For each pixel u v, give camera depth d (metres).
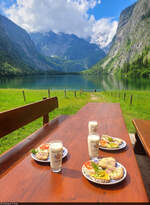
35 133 2.74
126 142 2.12
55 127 3.01
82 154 1.76
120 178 1.32
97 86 68.50
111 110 4.20
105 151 1.86
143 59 129.50
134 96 19.42
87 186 1.26
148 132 2.66
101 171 1.36
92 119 3.26
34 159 1.64
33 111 3.20
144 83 77.25
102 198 1.14
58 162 1.42
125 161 1.65
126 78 119.56
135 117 7.71
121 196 1.16
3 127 2.29
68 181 1.32
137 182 1.32
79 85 74.62
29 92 21.36
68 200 1.12
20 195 1.17
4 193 1.19
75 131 2.51
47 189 1.23
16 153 2.08
